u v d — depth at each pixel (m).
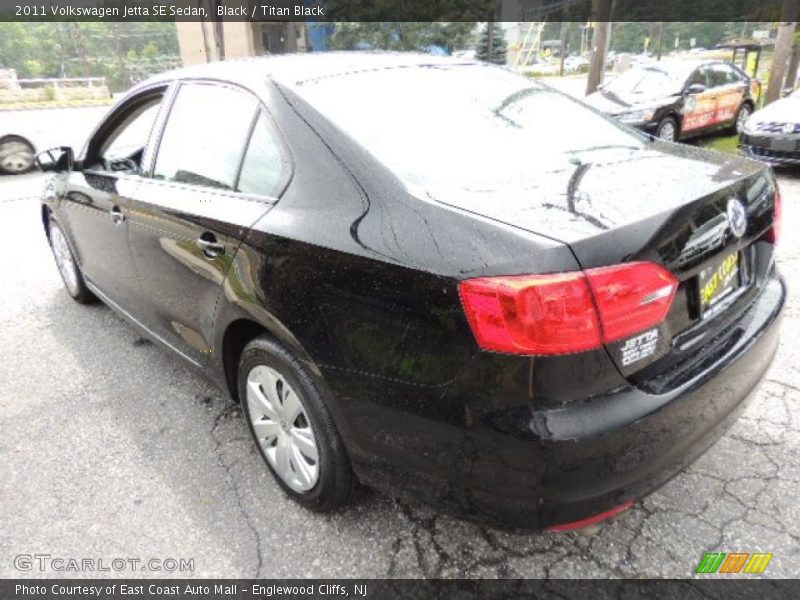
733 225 1.80
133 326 3.28
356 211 1.79
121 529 2.20
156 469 2.51
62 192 3.56
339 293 1.76
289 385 2.06
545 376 1.46
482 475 1.59
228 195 2.26
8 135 9.32
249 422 2.38
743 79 10.62
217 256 2.21
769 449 2.43
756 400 2.75
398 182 1.77
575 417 1.49
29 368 3.37
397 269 1.63
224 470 2.49
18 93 30.17
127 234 2.85
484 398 1.52
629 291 1.49
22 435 2.76
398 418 1.71
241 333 2.35
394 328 1.65
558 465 1.49
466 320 1.51
